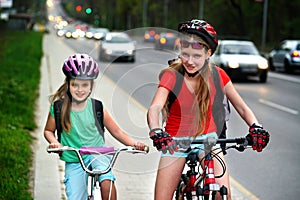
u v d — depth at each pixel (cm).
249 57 2378
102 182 448
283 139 1099
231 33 6003
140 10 10325
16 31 6806
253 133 442
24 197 650
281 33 5350
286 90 2067
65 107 465
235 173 841
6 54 3078
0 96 1376
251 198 720
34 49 3566
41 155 896
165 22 8256
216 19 6144
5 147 868
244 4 5534
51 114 475
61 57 3234
